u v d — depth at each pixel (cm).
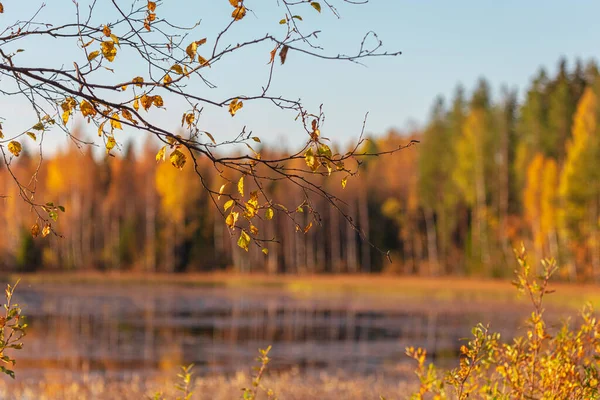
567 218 4675
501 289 4397
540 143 5600
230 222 308
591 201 4631
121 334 2483
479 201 5431
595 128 4659
